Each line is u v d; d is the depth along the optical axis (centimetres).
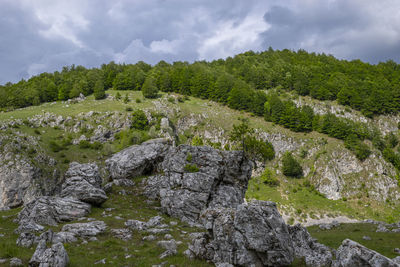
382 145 14325
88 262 1727
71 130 14300
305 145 14650
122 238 2370
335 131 14900
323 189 12375
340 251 1628
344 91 18850
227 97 19875
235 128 6106
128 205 4072
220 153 4266
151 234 2534
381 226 3938
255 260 1750
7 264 1548
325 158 13588
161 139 7144
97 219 2959
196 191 3809
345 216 10612
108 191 4638
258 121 16938
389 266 1365
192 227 3123
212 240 2011
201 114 17675
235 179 4150
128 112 16350
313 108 18475
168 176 4141
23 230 2380
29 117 14362
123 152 6175
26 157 10844
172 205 3741
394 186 12356
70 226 2506
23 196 9850
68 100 18600
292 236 2205
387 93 18025
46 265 1489
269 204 1939
